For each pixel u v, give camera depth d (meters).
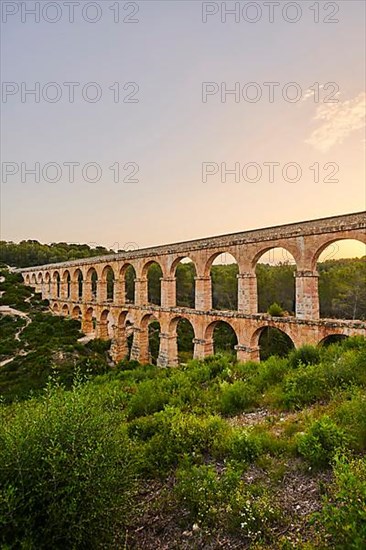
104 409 9.42
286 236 28.11
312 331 26.23
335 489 7.36
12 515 5.58
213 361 26.86
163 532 7.48
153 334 67.12
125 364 41.12
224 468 9.38
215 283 91.06
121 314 52.69
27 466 6.12
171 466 9.79
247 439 9.91
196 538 7.14
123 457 7.40
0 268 137.62
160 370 29.66
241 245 31.86
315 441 8.97
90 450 6.52
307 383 14.78
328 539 6.07
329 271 83.00
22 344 55.31
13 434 6.46
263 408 14.25
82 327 65.25
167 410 13.54
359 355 16.50
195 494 7.93
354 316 65.75
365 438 9.05
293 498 7.75
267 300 79.12
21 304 85.88
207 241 36.50
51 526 5.77
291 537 6.59
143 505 8.28
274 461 9.27
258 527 6.91
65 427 6.79
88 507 6.12
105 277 59.94
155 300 94.62
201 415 13.95
